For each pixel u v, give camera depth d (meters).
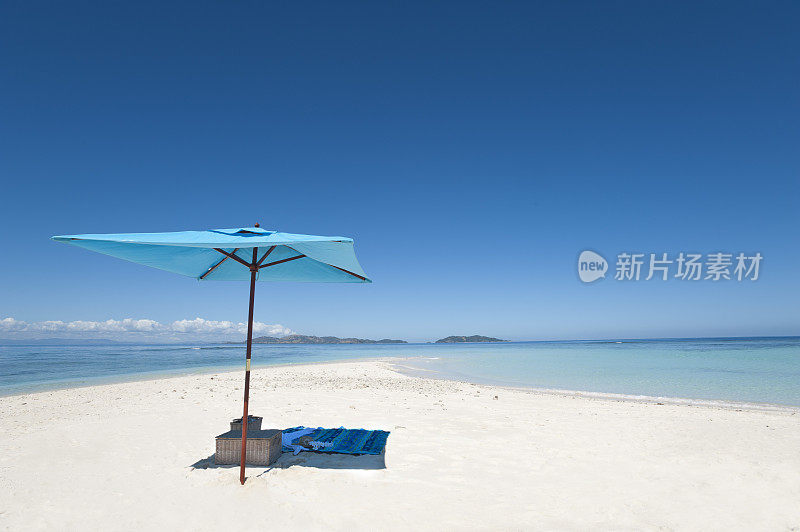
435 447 7.61
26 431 8.61
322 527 4.43
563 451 7.46
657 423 9.94
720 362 32.94
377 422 9.71
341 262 6.41
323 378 21.44
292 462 6.52
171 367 32.00
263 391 15.28
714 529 4.51
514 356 50.97
